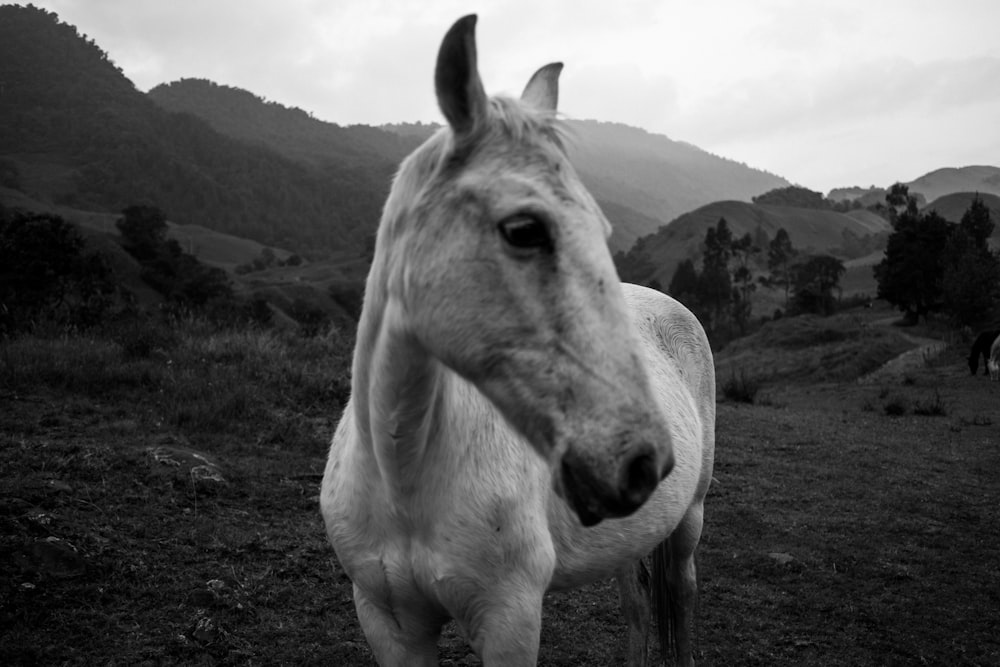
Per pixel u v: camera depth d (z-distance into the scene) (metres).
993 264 43.12
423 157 1.98
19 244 16.78
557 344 1.71
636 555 3.08
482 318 1.76
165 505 5.31
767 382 31.92
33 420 6.62
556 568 2.71
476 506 2.31
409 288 1.89
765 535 6.71
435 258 1.81
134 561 4.48
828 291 82.00
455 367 1.85
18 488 4.95
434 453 2.29
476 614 2.36
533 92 2.43
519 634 2.34
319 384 8.74
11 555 4.17
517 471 2.41
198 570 4.57
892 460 10.09
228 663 3.82
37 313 12.05
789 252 146.62
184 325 11.29
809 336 40.41
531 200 1.72
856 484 8.64
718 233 140.38
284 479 6.22
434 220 1.82
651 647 4.60
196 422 7.15
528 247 1.73
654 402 1.68
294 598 4.50
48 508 4.83
